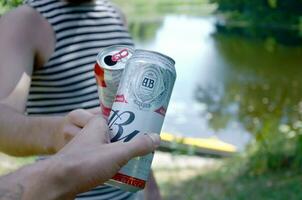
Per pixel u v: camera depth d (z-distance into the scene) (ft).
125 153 1.92
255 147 11.17
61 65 3.42
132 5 58.44
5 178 1.84
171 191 9.39
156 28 43.91
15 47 3.24
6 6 5.16
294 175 9.93
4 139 2.80
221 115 18.60
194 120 17.43
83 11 3.52
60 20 3.43
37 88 3.45
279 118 17.69
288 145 10.89
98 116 2.23
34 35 3.34
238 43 38.78
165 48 33.96
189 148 11.48
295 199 8.88
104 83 2.39
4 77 3.14
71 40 3.45
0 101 3.01
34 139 2.69
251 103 20.93
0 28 3.33
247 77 26.50
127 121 2.13
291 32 45.37
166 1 60.95
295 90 23.65
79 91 3.45
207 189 9.57
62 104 3.45
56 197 1.83
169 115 17.93
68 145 2.03
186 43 36.60
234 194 9.23
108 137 2.08
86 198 3.37
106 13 3.67
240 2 50.90
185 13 55.31
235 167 10.54
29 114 3.50
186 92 22.26
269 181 9.79
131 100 2.15
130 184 2.15
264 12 48.49
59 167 1.84
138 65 2.18
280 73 28.17
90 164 1.87
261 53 34.78
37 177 1.83
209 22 49.11
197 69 27.76
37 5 3.38
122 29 3.78
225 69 28.27
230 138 15.34
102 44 3.57
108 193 3.43
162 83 2.18
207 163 11.12
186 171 10.48
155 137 2.01
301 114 19.21
